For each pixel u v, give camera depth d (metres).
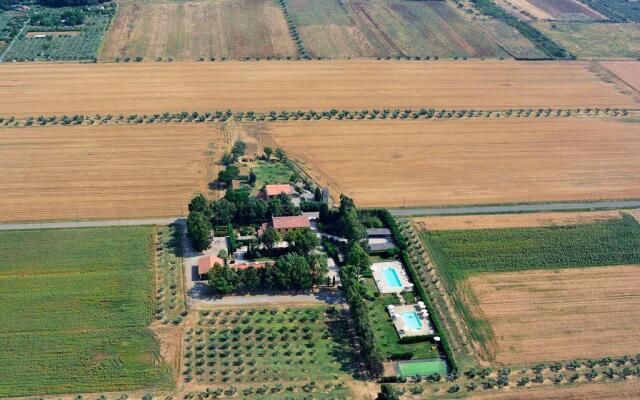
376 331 161.50
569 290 177.88
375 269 182.88
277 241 185.25
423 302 169.62
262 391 142.88
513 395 144.88
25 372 145.38
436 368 152.12
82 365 147.88
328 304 170.00
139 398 140.00
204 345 154.88
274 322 162.62
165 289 171.88
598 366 154.00
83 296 168.00
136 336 156.62
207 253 186.38
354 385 145.88
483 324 164.88
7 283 171.62
